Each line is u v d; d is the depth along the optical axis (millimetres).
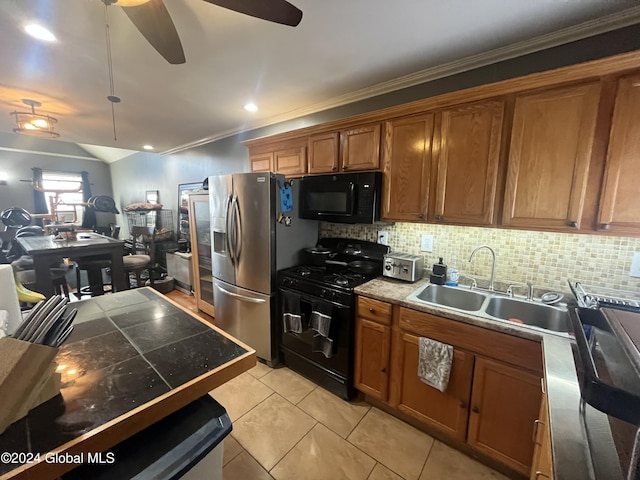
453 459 1633
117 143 4516
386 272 2188
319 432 1805
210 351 1113
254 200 2398
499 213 1610
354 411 1989
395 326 1814
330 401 2086
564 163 1393
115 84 2232
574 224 1389
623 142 1250
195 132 3777
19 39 1619
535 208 1487
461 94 1631
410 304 1717
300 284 2246
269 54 1778
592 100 1301
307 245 2715
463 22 1453
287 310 2352
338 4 1324
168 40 1310
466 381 1561
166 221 5492
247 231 2480
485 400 1508
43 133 3068
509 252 1864
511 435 1445
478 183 1649
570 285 1565
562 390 928
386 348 1852
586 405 828
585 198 1358
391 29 1521
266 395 2143
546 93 1409
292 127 3002
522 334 1359
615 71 1238
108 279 5078
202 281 3609
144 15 1176
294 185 2527
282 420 1899
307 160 2508
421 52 1747
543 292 1744
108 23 1478
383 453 1663
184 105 2705
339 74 2041
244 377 2363
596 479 604
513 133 1514
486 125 1598
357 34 1565
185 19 1444
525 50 1645
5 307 1198
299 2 1309
